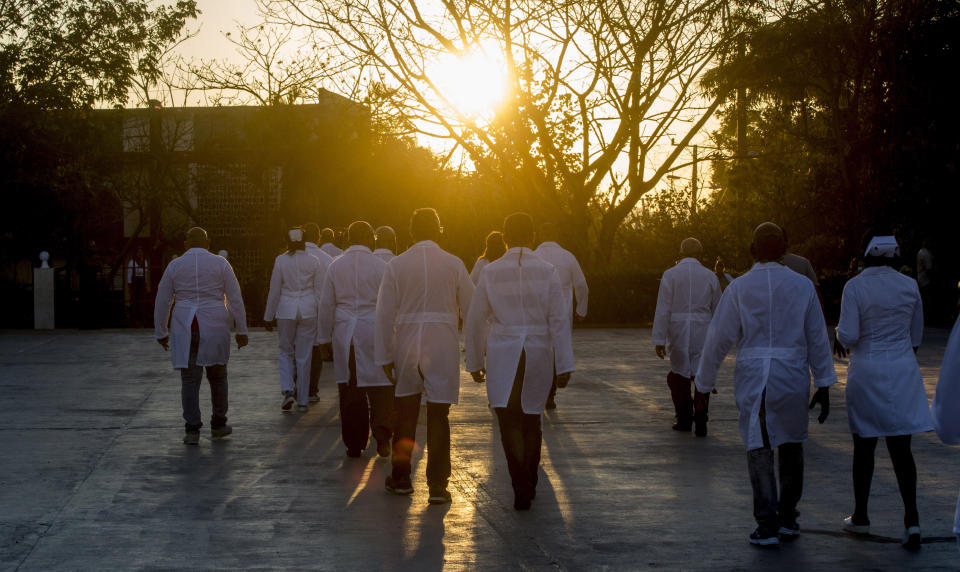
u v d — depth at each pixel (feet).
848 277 78.89
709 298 29.99
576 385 41.37
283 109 102.37
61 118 96.02
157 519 19.48
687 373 29.91
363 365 25.22
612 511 20.38
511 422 20.53
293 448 27.20
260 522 19.33
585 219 85.76
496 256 29.73
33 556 16.89
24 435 28.78
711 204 102.68
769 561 16.87
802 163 100.73
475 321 20.68
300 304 33.37
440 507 20.68
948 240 88.17
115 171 107.34
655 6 79.05
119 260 102.32
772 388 17.74
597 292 78.74
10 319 78.23
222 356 28.19
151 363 48.16
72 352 53.57
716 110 93.61
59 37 96.73
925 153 88.07
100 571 16.08
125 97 103.71
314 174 103.91
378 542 17.93
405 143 100.27
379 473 23.99
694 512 20.34
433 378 21.07
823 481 23.40
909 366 18.39
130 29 103.50
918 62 89.15
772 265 18.25
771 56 85.15
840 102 99.96
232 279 28.45
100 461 25.13
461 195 100.17
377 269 25.68
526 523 19.38
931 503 21.17
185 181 116.67
